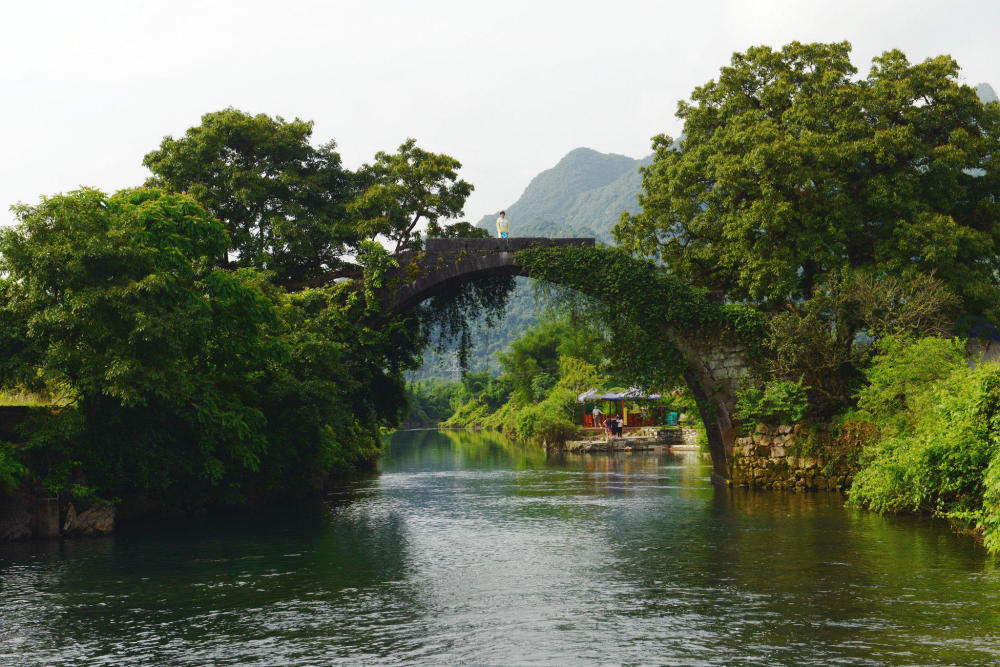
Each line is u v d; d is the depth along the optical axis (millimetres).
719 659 9625
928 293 28297
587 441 63500
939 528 19516
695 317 33156
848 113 31672
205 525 22891
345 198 41125
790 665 9352
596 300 34469
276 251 38562
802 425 30562
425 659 9797
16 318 20734
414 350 43688
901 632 10594
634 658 9727
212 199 36500
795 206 32062
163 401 22062
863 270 30953
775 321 30766
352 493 32500
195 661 9859
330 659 9836
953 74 32469
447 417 196250
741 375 32625
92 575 15312
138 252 20781
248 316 24875
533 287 35219
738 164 31953
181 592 13734
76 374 20828
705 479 35969
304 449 30438
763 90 34562
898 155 31188
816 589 13211
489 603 12664
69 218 20469
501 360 107125
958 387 21031
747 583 13836
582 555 17000
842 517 22000
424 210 42688
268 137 38312
